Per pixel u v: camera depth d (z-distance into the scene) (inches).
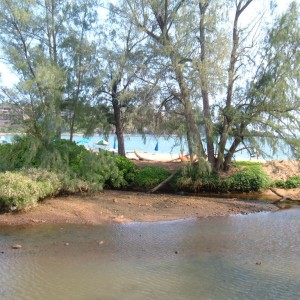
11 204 457.1
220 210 530.3
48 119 558.9
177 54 621.3
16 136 584.7
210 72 601.9
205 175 661.3
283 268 310.5
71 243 369.4
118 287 268.5
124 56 677.9
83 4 699.4
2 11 538.3
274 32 629.9
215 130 665.0
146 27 674.2
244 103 654.5
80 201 533.3
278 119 626.2
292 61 615.8
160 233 412.2
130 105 721.0
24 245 359.6
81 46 673.6
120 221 457.7
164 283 276.5
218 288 269.0
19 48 547.8
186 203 561.3
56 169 550.9
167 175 684.7
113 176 647.1
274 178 708.0
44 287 267.0
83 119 727.1
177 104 657.0
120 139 798.5
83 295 255.0
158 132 671.8
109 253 342.3
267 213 525.3
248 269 307.3
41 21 615.2
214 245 372.8
